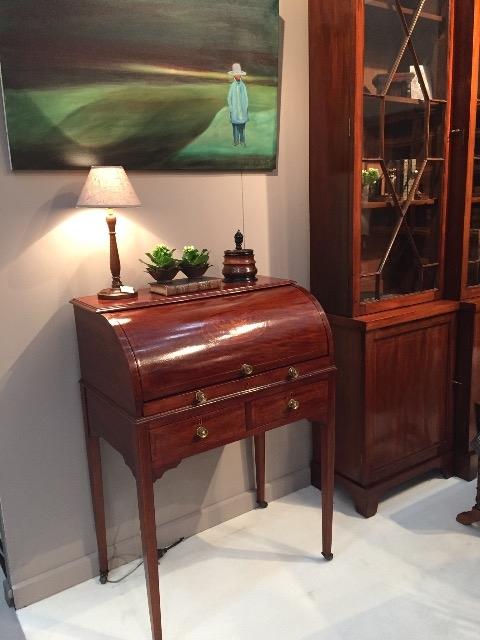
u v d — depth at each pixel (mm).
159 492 2051
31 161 1635
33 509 1810
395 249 2211
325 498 1914
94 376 1680
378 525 2150
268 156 2098
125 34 1704
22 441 1762
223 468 2211
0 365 1691
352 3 1900
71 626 1707
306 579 1867
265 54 1993
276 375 1692
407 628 1645
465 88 2203
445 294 2426
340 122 2033
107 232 1815
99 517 1872
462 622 1659
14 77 1563
